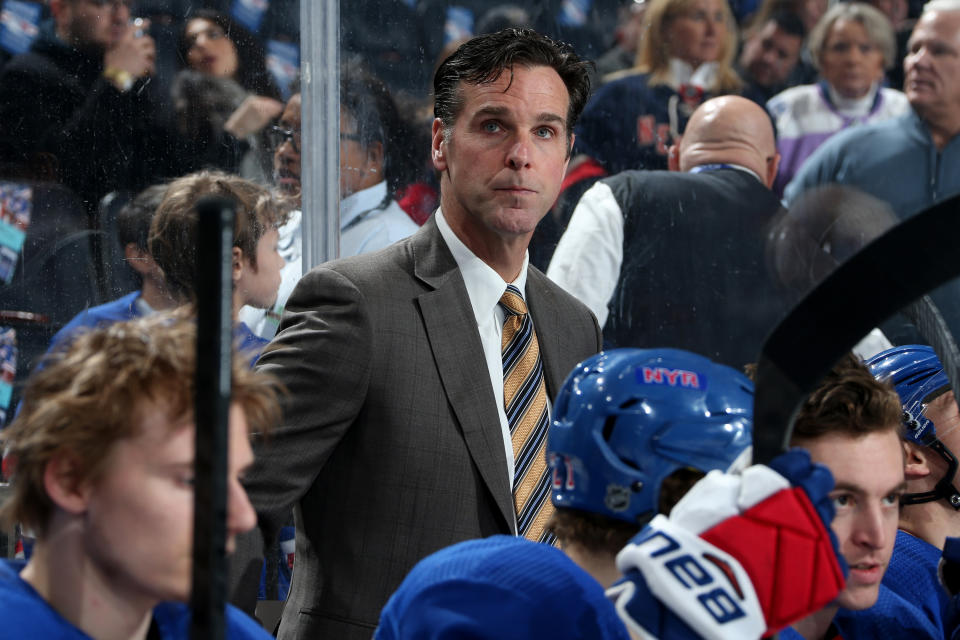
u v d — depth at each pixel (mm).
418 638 1685
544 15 4453
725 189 4586
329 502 2934
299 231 4086
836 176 4680
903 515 2893
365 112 4230
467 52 3049
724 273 4594
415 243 3141
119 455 1431
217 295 1087
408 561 2863
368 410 2881
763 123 4621
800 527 1524
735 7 4594
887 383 2236
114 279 3885
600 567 1782
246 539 2670
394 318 2918
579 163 4484
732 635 1498
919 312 2271
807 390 1582
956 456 2791
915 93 4711
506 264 3109
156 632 1729
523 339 3135
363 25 4219
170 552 1441
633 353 1854
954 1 4656
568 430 1821
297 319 2928
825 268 4676
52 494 1452
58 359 1584
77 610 1500
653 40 4547
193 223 3859
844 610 2551
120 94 3922
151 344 1464
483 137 2982
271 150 4086
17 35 3824
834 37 4652
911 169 4711
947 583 2629
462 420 2918
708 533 1544
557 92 3027
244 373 1557
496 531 2963
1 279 3785
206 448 1092
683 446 1721
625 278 4508
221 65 4023
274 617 3805
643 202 4523
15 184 3816
